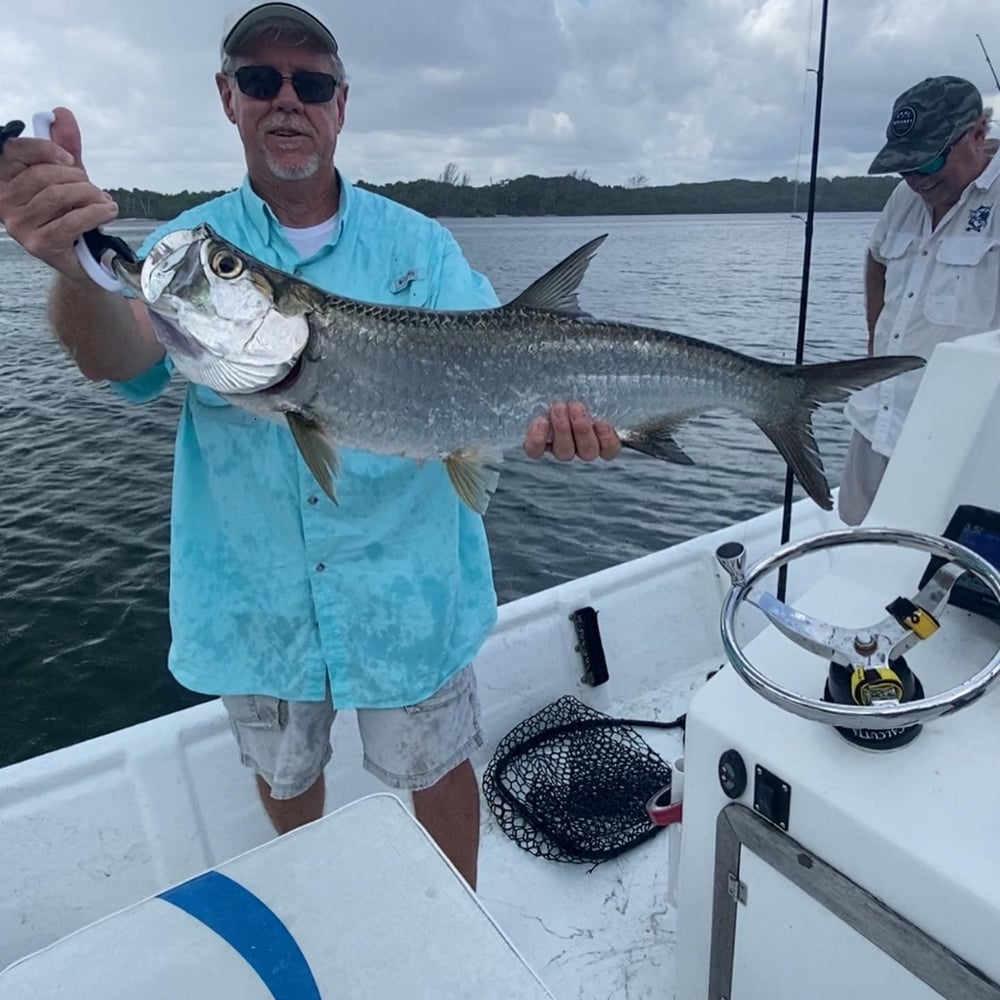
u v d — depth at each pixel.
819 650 1.34
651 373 2.39
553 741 3.07
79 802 2.45
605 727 3.14
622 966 2.34
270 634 2.22
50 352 18.58
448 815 2.43
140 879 2.47
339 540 2.18
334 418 2.12
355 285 2.29
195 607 2.23
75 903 2.40
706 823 1.54
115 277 1.73
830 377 2.55
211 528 2.22
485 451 2.27
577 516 8.73
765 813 1.40
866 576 1.69
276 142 2.11
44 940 2.36
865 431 3.85
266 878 1.39
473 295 2.40
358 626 2.21
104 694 6.34
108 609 7.33
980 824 1.21
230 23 2.07
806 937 1.39
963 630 1.52
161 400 13.78
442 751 2.35
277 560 2.19
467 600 2.39
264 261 2.22
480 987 1.21
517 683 3.21
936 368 1.78
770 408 2.56
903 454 1.79
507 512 8.84
